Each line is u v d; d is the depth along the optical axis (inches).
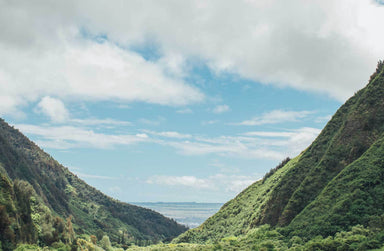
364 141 5128.0
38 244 5157.5
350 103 6417.3
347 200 4244.6
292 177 6072.8
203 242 7770.7
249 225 6471.5
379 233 3582.7
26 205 5364.2
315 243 3693.4
